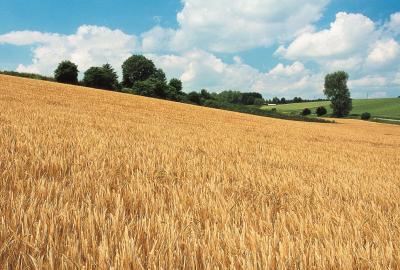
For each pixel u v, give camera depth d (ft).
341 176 23.95
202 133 54.49
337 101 406.82
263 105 600.39
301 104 580.71
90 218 9.27
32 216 9.48
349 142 81.00
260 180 18.84
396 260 8.36
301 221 10.75
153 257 7.54
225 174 19.53
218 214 11.36
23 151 21.40
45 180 14.07
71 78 314.96
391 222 11.96
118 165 19.30
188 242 8.47
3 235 8.23
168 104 173.06
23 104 73.05
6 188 13.14
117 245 8.16
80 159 19.84
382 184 21.29
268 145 47.06
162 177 17.11
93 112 76.28
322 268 7.58
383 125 274.16
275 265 7.66
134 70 419.95
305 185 18.37
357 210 13.44
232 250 8.18
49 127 36.04
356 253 8.38
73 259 7.41
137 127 51.01
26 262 7.19
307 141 68.59
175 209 11.21
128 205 12.19
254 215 11.33
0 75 197.26
